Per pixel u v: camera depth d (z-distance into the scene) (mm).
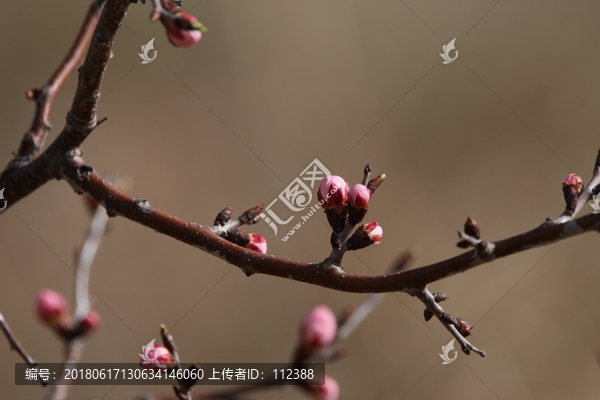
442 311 474
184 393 506
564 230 459
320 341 521
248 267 487
